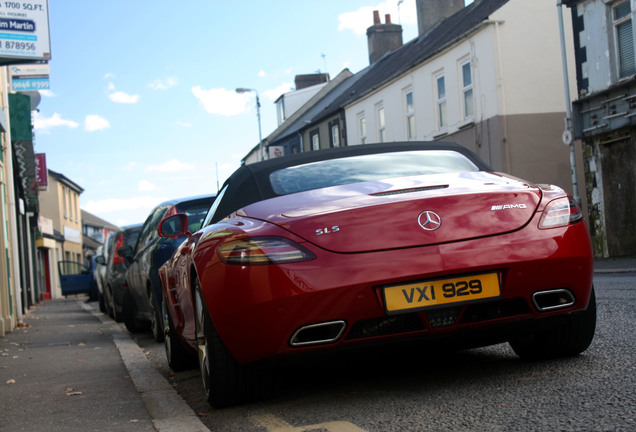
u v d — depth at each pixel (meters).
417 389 4.02
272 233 3.68
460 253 3.60
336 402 3.91
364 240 3.60
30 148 21.92
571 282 3.78
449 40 24.70
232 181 4.77
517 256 3.64
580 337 4.27
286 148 45.66
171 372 6.20
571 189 22.39
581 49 19.64
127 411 4.39
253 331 3.63
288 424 3.55
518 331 3.82
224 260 3.74
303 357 3.62
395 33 40.78
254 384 4.01
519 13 22.30
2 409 4.81
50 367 7.01
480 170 4.57
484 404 3.51
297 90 49.00
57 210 53.38
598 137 19.23
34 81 16.95
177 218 7.82
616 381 3.73
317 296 3.50
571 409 3.26
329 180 4.39
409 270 3.54
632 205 18.25
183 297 4.96
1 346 9.70
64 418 4.33
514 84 22.23
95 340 9.95
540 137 22.31
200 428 3.68
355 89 36.94
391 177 4.35
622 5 18.16
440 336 3.65
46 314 19.59
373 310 3.53
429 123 26.98
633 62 17.94
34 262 32.06
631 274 12.89
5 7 8.68
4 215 12.97
